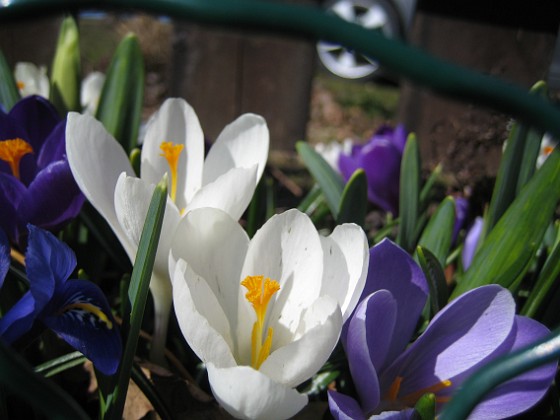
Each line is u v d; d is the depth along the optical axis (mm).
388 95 1679
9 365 92
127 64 264
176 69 790
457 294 204
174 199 193
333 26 69
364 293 171
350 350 156
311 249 155
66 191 185
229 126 193
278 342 157
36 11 78
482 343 161
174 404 179
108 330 139
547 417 181
